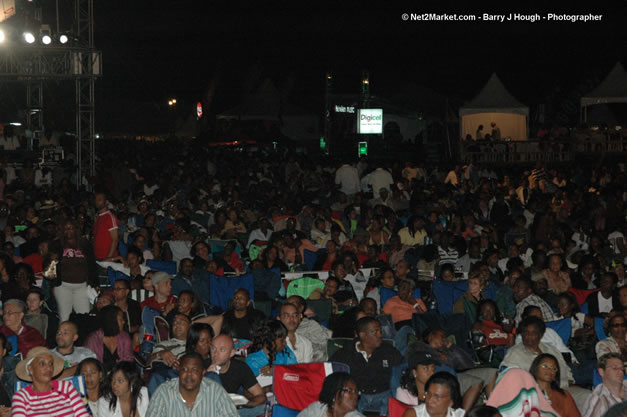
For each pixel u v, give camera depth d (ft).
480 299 34.24
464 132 108.17
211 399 19.98
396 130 134.31
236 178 74.13
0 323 28.86
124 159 101.35
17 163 72.02
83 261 33.04
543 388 22.41
